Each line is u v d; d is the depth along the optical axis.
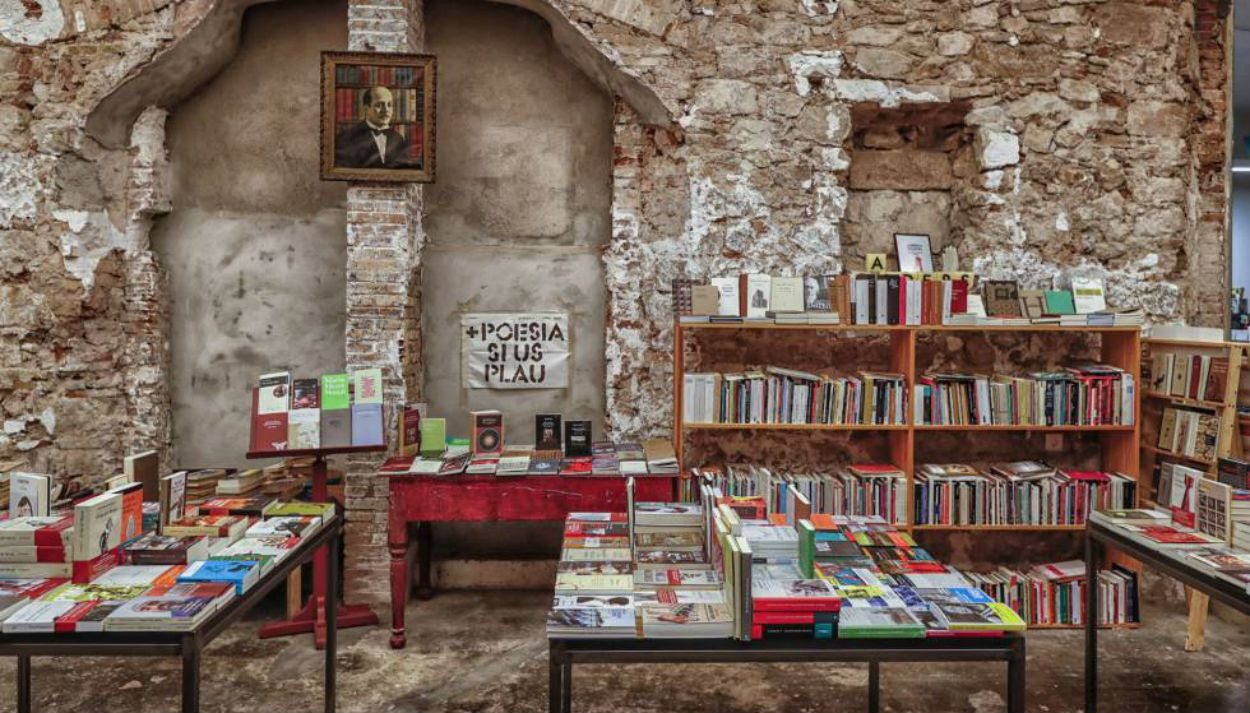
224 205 4.62
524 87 4.70
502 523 4.68
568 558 2.76
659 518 3.08
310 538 2.95
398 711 3.14
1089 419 4.12
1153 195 4.51
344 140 4.25
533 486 3.82
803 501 2.73
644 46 4.42
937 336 4.55
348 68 4.26
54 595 2.32
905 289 4.04
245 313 4.64
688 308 4.22
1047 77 4.49
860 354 4.55
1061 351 4.54
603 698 3.27
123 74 4.23
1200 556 2.65
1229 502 2.76
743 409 4.07
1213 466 3.86
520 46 4.69
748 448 4.52
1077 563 4.31
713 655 2.19
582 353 4.73
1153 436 4.31
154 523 2.97
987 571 4.45
